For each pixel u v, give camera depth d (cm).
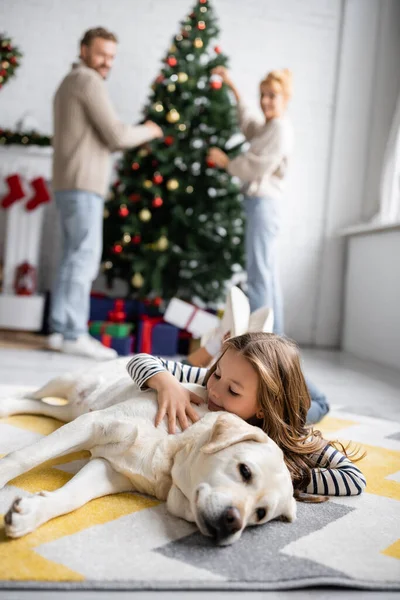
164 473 104
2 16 407
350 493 120
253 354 112
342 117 432
